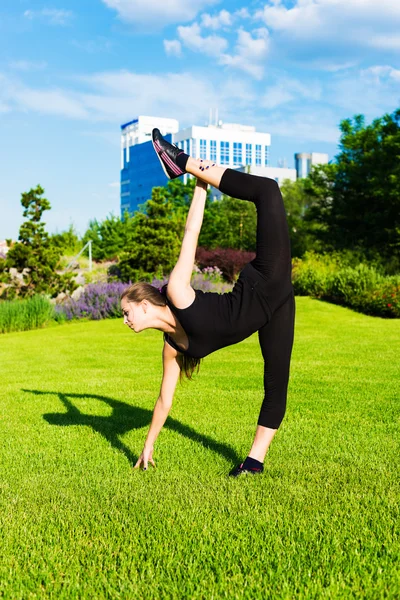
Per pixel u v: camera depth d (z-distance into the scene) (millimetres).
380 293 16547
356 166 29703
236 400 6418
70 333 14195
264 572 2559
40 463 4172
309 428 5098
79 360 9969
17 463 4199
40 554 2734
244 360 9555
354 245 29047
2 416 5812
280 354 3705
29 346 12117
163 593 2383
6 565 2643
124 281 21531
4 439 4898
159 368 9008
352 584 2430
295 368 8508
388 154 28578
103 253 33125
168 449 4500
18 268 18156
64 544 2822
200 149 108625
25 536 2924
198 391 6945
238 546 2771
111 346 11750
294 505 3277
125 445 4648
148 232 21297
